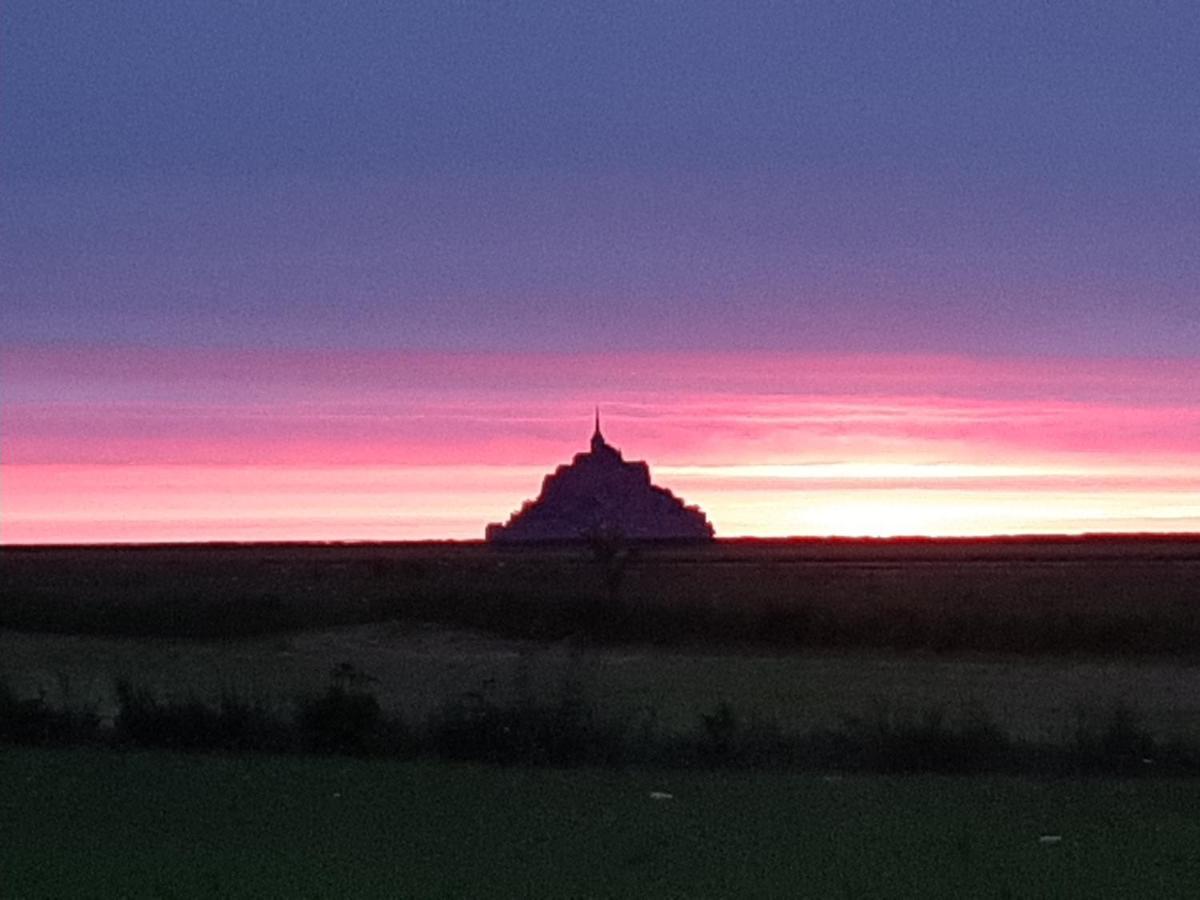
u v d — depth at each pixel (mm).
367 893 16906
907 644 44125
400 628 48781
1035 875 17609
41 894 16875
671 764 25094
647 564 95250
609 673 39250
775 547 161625
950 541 175125
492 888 17078
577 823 20453
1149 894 16750
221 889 17047
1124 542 170500
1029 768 24516
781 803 21719
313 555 145125
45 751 26609
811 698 34156
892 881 17391
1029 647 42906
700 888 17047
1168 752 25062
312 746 26656
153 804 21781
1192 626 45031
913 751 24891
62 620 51906
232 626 50219
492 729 25969
